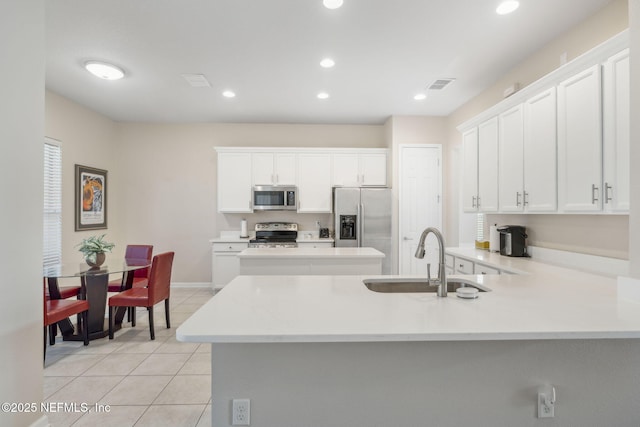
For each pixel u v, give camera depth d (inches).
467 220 196.7
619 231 91.3
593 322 49.9
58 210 164.1
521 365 55.2
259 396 54.4
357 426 55.0
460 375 55.2
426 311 55.4
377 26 106.5
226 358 54.2
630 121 67.6
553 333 46.5
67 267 131.4
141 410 83.8
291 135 220.4
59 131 165.2
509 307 57.7
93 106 183.6
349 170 209.8
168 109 190.2
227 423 54.4
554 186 96.2
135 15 100.1
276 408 54.6
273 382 54.4
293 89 159.9
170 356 115.3
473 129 142.1
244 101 177.3
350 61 130.7
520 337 46.4
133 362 110.6
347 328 47.5
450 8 97.0
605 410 55.7
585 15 100.7
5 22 66.1
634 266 66.0
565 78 91.9
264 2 94.1
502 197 121.5
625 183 75.4
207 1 93.6
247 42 116.2
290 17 101.3
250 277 84.8
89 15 100.0
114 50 121.5
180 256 217.9
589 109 84.2
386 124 214.2
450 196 199.9
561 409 55.5
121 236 214.8
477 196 139.3
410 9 97.4
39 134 74.0
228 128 218.8
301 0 93.2
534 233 125.5
